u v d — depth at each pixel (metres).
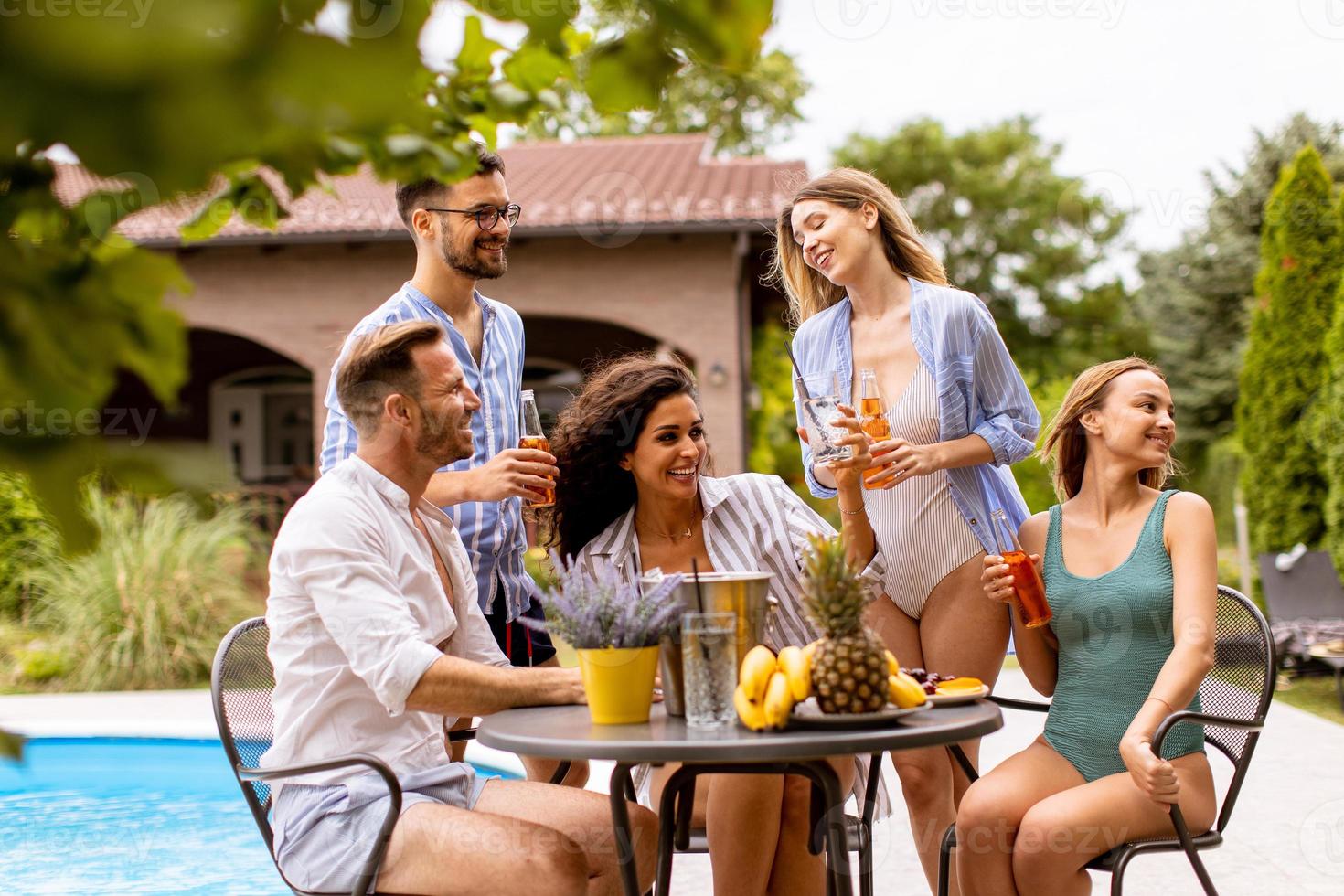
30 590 8.38
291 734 2.27
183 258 11.42
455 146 0.82
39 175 0.52
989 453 3.03
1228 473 15.62
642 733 1.94
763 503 2.78
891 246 3.22
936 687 2.28
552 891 2.07
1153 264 19.78
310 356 11.40
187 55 0.39
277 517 11.39
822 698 1.95
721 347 11.22
